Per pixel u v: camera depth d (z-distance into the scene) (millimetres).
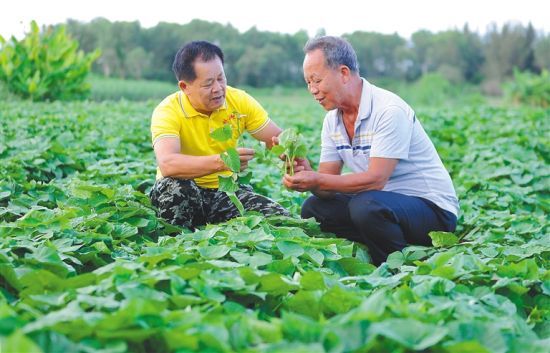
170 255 3604
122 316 2479
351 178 4738
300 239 4207
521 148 9172
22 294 3199
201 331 2496
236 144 5219
